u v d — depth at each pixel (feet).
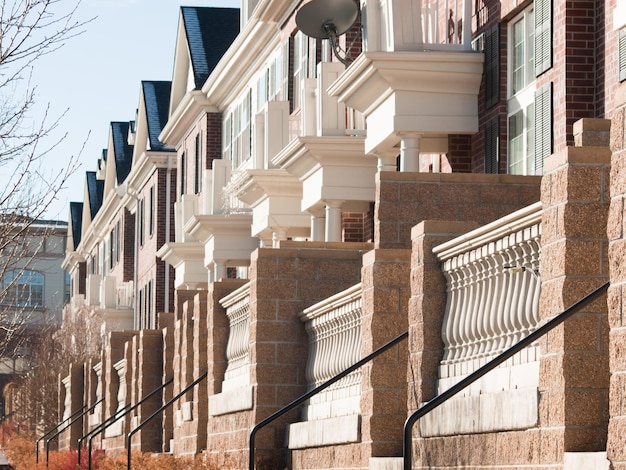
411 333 57.26
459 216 69.62
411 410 56.95
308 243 83.20
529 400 44.96
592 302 42.93
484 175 70.03
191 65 191.93
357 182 101.60
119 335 157.69
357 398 68.13
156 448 130.21
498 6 84.94
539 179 70.49
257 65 158.51
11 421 252.01
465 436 51.13
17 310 98.53
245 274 161.17
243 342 90.99
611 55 72.43
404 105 85.40
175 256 172.96
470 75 85.81
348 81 88.38
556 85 76.33
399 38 85.66
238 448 85.61
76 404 191.83
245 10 165.58
